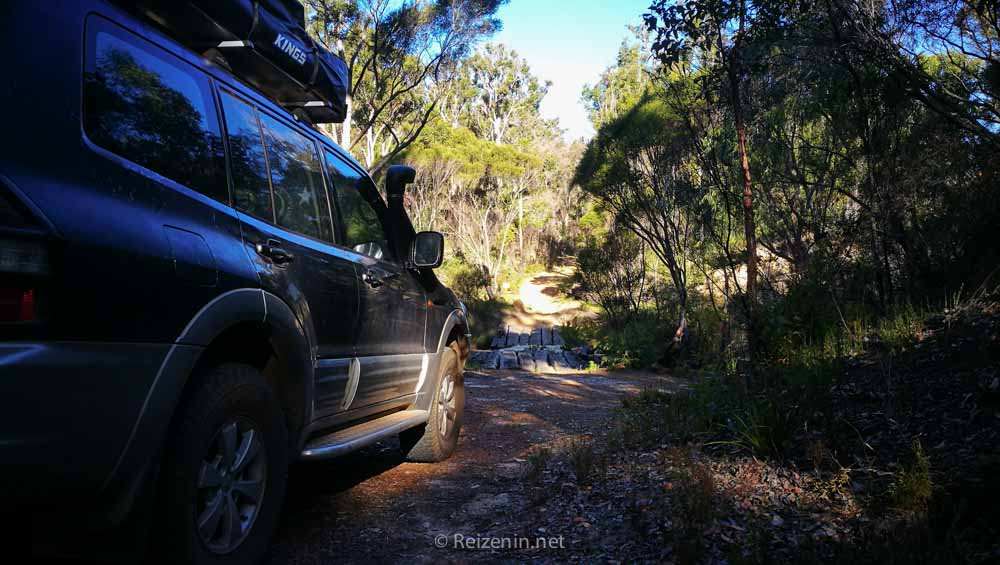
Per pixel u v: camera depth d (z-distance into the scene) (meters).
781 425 3.87
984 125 5.87
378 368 3.64
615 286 19.53
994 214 5.72
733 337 7.27
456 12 15.70
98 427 1.78
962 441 3.34
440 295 4.81
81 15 2.05
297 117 3.50
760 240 8.07
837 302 6.21
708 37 6.28
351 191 3.92
